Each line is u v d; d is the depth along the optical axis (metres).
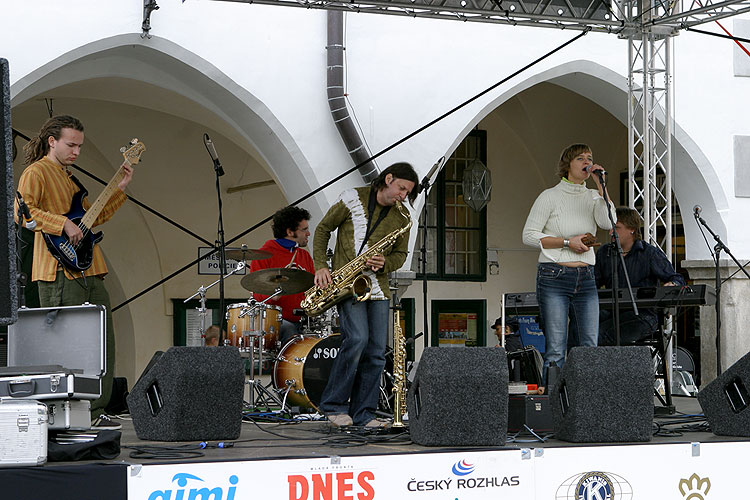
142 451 4.48
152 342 12.57
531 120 13.32
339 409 5.78
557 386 5.10
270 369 8.00
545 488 4.74
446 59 9.20
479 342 13.54
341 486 4.40
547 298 6.36
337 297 5.72
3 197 3.91
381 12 7.82
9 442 3.99
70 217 5.61
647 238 8.97
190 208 12.59
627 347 5.01
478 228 13.59
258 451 4.60
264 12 8.63
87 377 4.51
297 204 9.08
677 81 10.06
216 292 12.84
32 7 7.85
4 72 3.91
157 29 8.22
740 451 5.11
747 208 10.27
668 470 4.94
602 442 4.95
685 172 10.32
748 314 10.26
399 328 5.71
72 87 9.35
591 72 9.79
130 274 12.48
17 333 5.07
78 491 3.99
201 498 4.17
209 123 9.98
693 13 8.32
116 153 11.89
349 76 8.88
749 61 10.30
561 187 6.53
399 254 5.84
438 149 9.15
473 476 4.62
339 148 8.87
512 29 9.43
